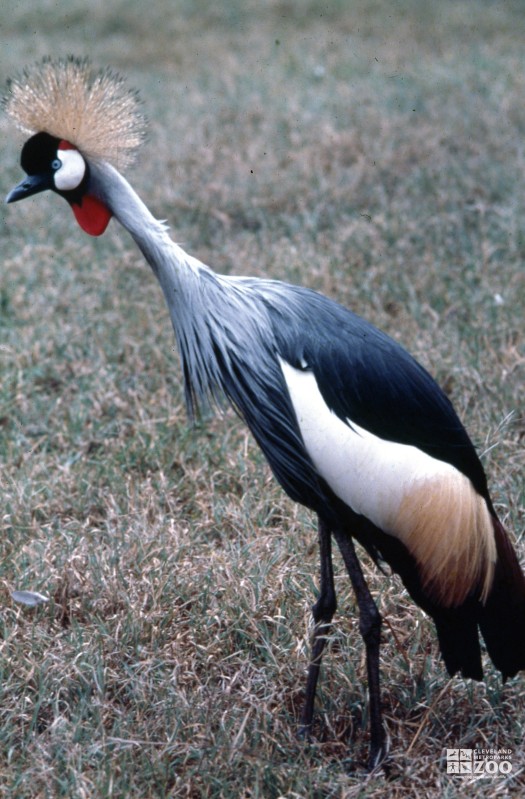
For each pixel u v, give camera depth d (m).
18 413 12.95
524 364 12.83
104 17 29.67
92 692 8.59
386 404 7.45
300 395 7.44
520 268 15.22
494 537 7.61
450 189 17.64
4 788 7.39
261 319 7.65
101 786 7.35
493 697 8.45
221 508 10.88
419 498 7.31
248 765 7.69
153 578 9.69
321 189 18.09
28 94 7.93
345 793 7.45
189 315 7.73
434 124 20.09
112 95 7.99
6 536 10.62
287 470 7.79
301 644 8.88
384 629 9.20
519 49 25.27
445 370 12.97
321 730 8.38
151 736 8.04
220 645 9.09
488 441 11.20
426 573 7.45
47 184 8.01
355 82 22.83
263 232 17.12
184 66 25.62
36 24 29.45
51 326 14.54
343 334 7.61
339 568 9.94
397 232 16.47
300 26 28.48
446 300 14.64
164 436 12.24
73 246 16.91
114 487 11.39
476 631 7.62
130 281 15.89
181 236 17.16
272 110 21.44
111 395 13.06
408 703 8.43
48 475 11.69
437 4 29.52
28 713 8.34
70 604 9.59
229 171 19.00
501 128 19.67
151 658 8.84
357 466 7.34
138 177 18.97
